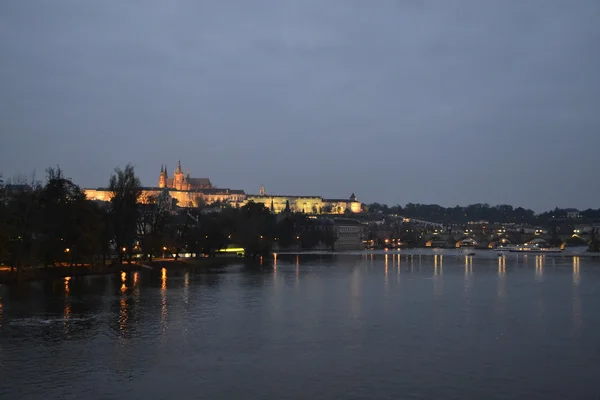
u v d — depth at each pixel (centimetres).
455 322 10219
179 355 7694
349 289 15862
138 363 7288
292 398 5981
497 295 14562
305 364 7250
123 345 8275
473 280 19488
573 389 6306
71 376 6725
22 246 16600
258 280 18612
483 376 6750
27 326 9706
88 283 16800
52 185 18125
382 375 6775
